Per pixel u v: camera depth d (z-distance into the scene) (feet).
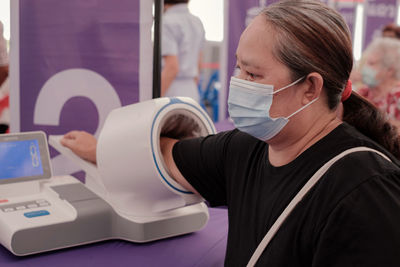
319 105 2.59
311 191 2.45
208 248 3.67
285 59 2.43
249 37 2.53
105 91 5.07
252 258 2.57
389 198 2.19
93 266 3.29
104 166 3.73
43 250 3.43
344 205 2.23
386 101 10.39
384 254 2.09
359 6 13.76
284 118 2.54
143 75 4.90
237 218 2.93
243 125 2.70
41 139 4.16
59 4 5.03
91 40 5.01
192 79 9.82
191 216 3.89
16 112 5.38
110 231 3.73
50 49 5.16
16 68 5.30
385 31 11.41
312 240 2.36
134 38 4.87
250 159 3.02
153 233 3.71
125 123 3.66
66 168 5.31
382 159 2.38
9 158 3.94
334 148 2.52
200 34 9.57
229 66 10.94
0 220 3.47
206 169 3.38
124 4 4.84
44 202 3.80
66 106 5.23
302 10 2.42
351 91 2.88
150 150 3.49
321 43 2.39
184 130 4.04
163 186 3.54
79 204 3.68
